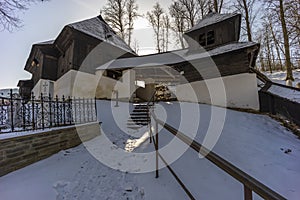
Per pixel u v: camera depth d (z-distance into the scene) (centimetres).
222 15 1330
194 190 265
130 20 2464
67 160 414
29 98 433
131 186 295
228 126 684
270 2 1552
